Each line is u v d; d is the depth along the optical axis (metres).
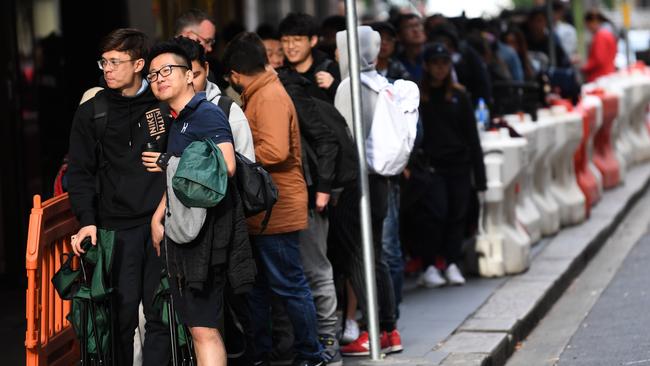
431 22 20.75
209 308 9.14
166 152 9.48
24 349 12.55
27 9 16.31
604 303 15.28
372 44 11.73
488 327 13.03
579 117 19.92
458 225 15.52
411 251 15.84
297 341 10.82
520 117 17.84
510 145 15.99
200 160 8.83
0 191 15.83
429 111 15.26
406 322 13.42
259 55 10.48
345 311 12.30
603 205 22.41
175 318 9.37
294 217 10.52
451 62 15.16
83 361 9.44
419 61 16.97
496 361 12.14
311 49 12.53
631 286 16.20
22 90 16.06
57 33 17.00
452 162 15.30
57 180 10.90
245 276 9.12
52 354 9.99
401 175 14.53
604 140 24.28
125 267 9.64
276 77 10.59
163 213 9.29
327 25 15.99
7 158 15.83
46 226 9.68
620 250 19.38
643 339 12.91
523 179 18.20
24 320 13.90
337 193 11.40
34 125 16.36
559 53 26.00
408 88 11.77
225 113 9.83
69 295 9.45
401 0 39.59
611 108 23.98
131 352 9.82
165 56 9.32
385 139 11.50
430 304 14.41
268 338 11.08
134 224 9.66
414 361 11.48
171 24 19.88
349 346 11.92
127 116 9.67
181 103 9.38
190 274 8.95
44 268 9.66
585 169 21.64
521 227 16.75
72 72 17.20
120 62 9.59
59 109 17.05
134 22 17.62
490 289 15.26
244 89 10.52
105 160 9.73
